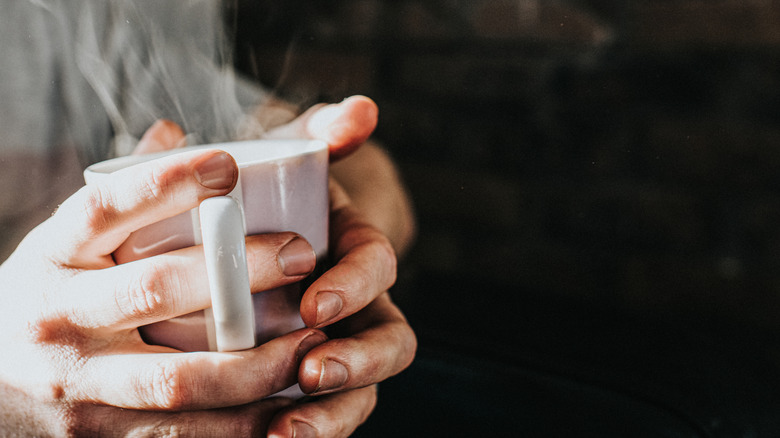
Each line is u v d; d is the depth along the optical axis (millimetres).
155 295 299
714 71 654
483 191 808
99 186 300
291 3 865
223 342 304
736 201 667
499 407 379
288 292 321
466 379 409
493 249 815
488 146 796
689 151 682
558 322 630
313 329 326
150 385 305
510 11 746
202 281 305
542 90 750
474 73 785
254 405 321
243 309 299
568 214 762
